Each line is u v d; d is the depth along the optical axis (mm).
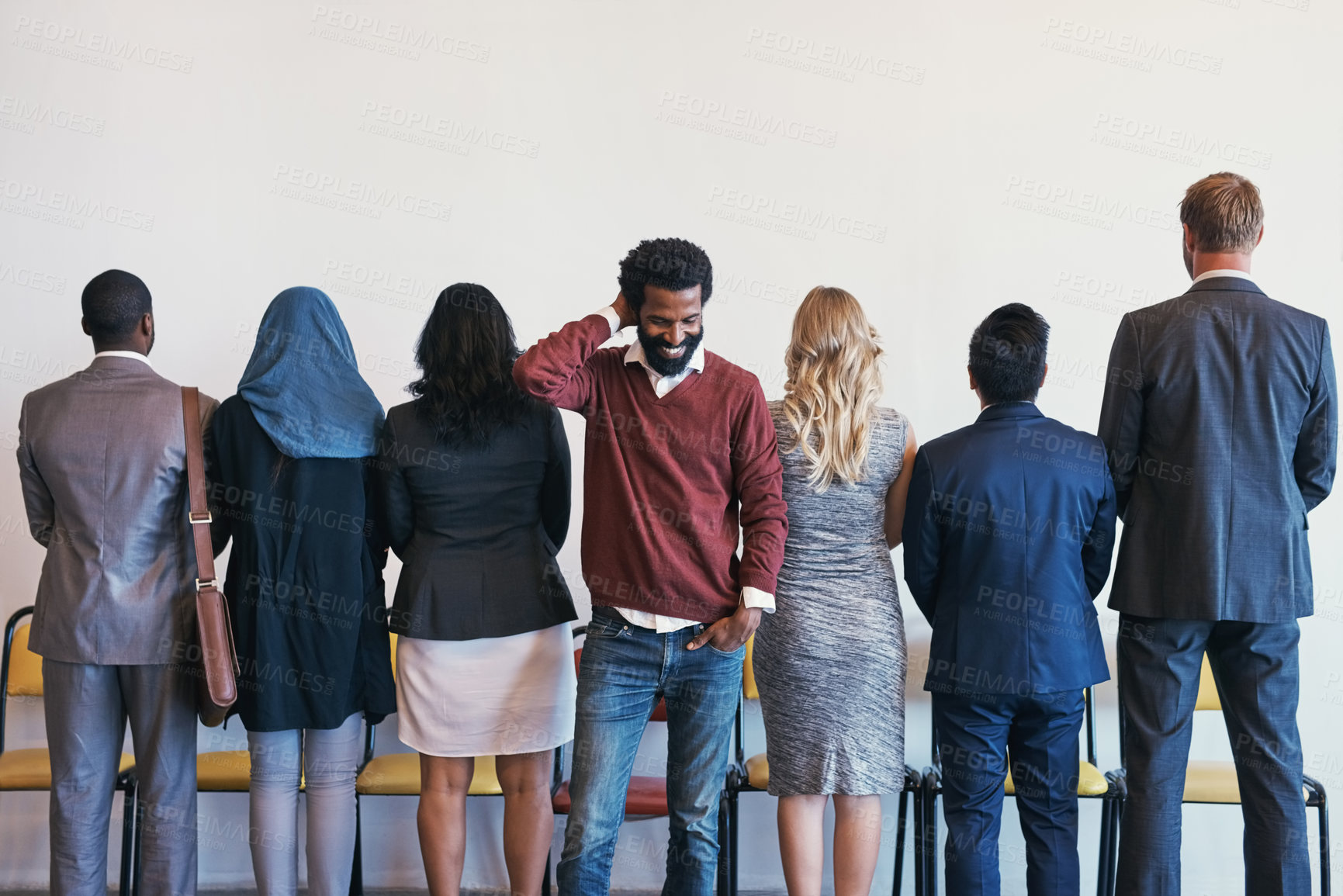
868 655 2182
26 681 2836
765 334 3027
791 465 2193
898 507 2377
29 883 2945
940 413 3023
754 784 2615
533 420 2180
